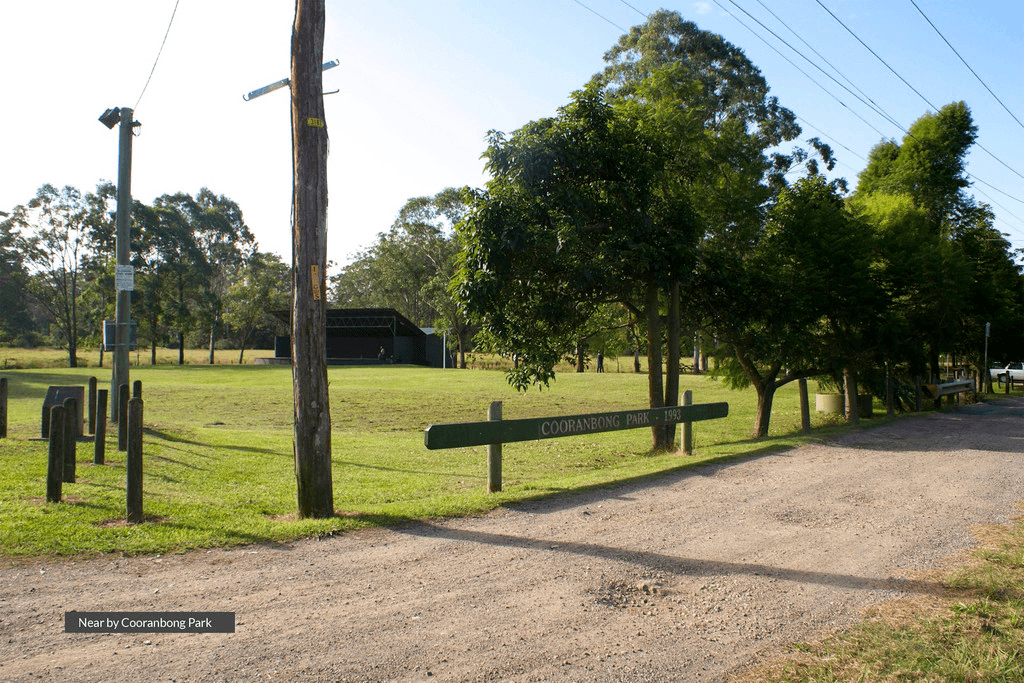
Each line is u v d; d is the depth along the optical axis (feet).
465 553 19.52
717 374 65.41
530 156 39.65
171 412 68.03
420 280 222.48
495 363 182.09
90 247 189.57
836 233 52.24
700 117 53.06
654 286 45.29
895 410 71.56
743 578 17.75
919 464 34.17
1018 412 65.62
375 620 14.71
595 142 41.91
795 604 16.06
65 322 203.41
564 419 30.99
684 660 13.21
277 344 208.54
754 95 117.29
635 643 13.92
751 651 13.62
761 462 34.47
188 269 203.00
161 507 23.26
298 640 13.61
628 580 17.52
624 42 114.83
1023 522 23.31
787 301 51.49
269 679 12.00
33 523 20.11
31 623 13.93
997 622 14.85
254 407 73.31
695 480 29.91
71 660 12.44
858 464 33.99
